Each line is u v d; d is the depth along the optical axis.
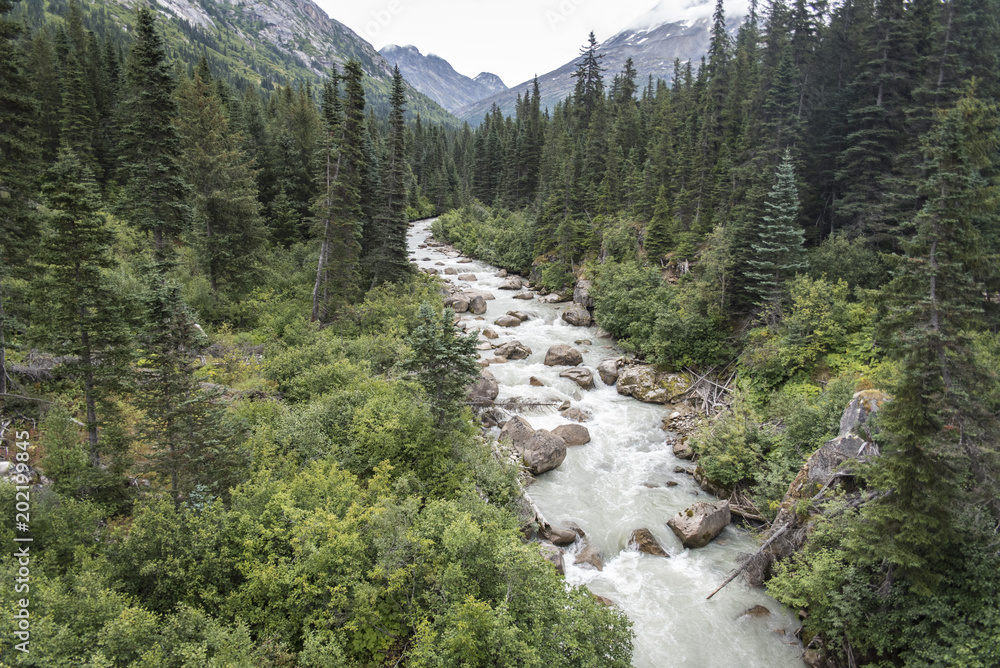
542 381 34.47
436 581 13.34
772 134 41.31
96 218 15.65
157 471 14.73
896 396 13.68
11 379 18.92
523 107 119.25
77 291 15.35
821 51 45.59
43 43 53.03
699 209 49.38
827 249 33.97
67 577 11.46
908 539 13.12
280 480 15.88
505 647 11.32
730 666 15.59
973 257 13.10
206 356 29.11
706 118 48.91
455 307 49.66
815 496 18.38
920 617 13.88
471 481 19.14
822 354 28.75
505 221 83.50
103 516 14.17
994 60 35.75
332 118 37.44
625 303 41.78
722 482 23.95
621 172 62.97
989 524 13.59
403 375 23.34
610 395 34.22
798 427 23.30
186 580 12.26
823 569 15.45
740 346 34.16
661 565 19.81
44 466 15.66
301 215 51.25
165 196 30.14
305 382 25.98
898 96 36.53
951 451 12.81
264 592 12.67
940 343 13.09
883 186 35.06
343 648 12.48
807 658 15.68
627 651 13.15
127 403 18.33
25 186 18.45
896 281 14.06
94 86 56.38
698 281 37.50
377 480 16.95
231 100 60.19
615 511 22.91
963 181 13.05
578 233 59.31
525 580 13.27
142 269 31.08
